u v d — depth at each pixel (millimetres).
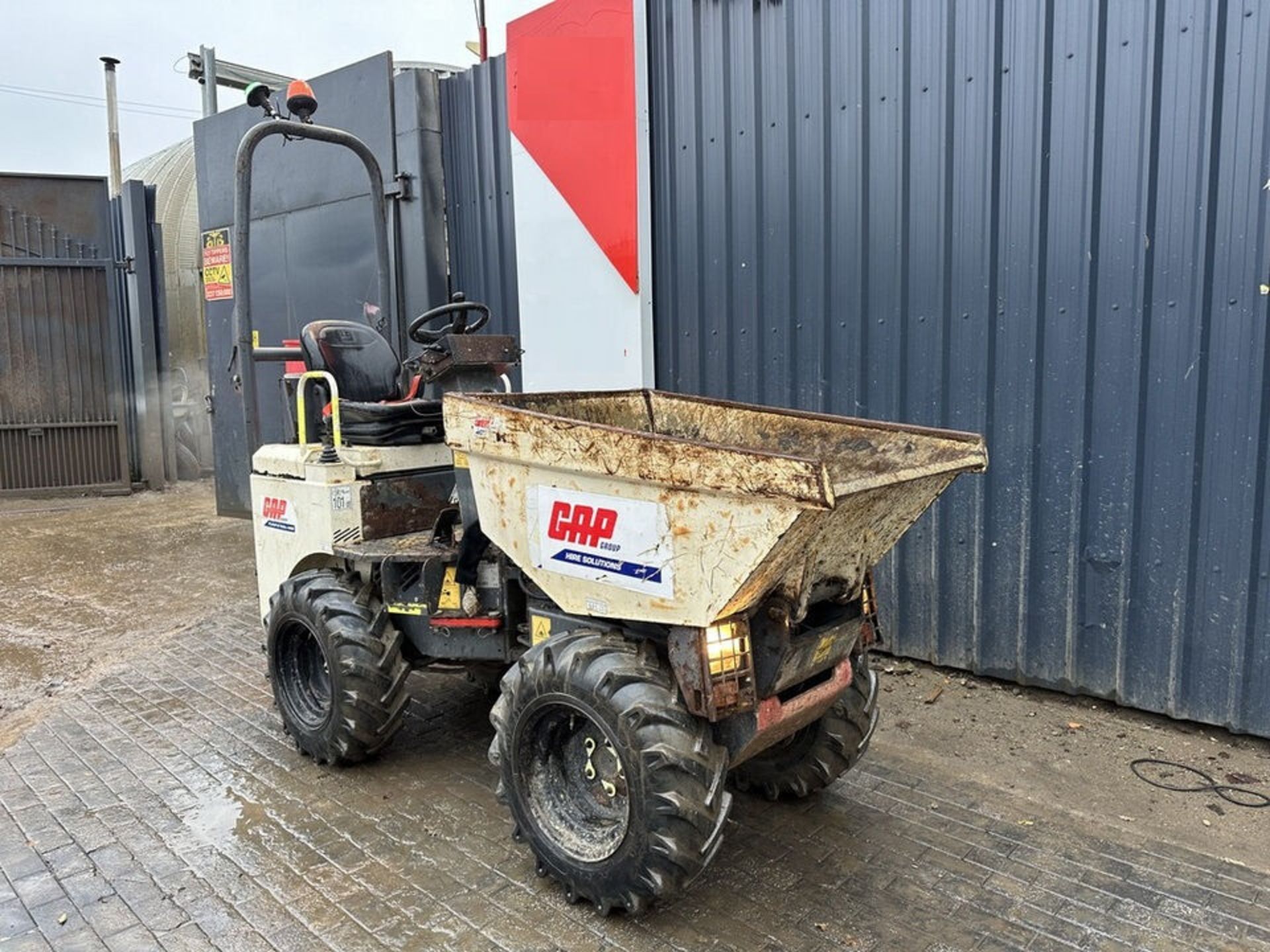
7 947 2918
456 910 3064
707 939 2896
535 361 6570
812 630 2973
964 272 4652
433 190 7066
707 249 5613
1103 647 4500
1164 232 4090
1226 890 3150
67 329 11242
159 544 8859
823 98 5000
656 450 2709
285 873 3293
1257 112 3824
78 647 5914
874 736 4348
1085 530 4473
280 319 8438
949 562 4949
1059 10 4242
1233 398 4008
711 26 5398
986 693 4809
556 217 6242
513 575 3650
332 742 3959
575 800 3152
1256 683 4109
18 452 11164
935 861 3330
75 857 3422
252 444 4453
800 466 2398
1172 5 3971
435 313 4363
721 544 2629
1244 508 4035
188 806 3791
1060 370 4434
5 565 8109
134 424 11883
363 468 4090
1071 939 2898
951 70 4566
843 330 5098
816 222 5121
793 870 3270
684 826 2730
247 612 6617
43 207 11078
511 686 3137
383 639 3949
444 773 4059
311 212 7922
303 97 4371
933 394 4820
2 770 4156
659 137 5727
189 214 15375
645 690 2818
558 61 6012
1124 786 3865
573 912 3045
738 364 5555
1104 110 4180
